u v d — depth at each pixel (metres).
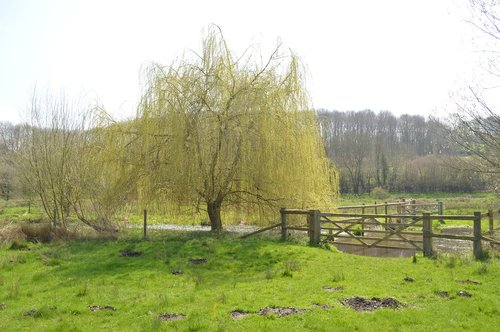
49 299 7.94
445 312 6.80
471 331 6.02
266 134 15.62
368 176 65.75
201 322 6.39
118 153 16.91
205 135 15.70
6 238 14.73
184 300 7.79
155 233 16.89
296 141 16.50
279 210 16.14
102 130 17.52
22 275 10.12
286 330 6.07
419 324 6.30
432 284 8.66
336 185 19.44
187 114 15.70
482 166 11.85
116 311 7.15
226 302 7.58
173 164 15.46
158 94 16.09
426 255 12.12
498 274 9.48
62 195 18.69
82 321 6.64
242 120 15.70
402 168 62.22
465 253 12.40
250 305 7.33
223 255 12.18
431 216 12.12
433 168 56.53
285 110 16.34
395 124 81.19
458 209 29.44
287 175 16.14
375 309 7.02
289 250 12.80
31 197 22.62
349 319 6.47
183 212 17.16
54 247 14.09
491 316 6.69
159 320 6.45
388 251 15.80
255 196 16.86
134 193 17.09
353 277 9.47
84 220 18.45
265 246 13.41
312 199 16.95
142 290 8.61
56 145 19.27
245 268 10.76
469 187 53.53
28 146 20.00
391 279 9.21
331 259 11.69
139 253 12.73
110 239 15.66
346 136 66.75
